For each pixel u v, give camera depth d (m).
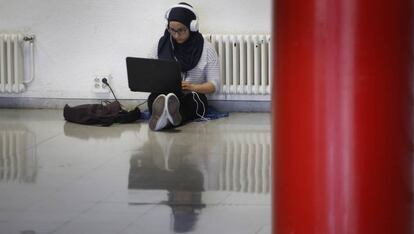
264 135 10.52
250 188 7.89
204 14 12.22
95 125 11.34
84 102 12.65
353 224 4.60
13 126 11.28
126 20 12.39
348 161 4.55
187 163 8.95
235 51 12.04
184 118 11.24
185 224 6.79
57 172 8.57
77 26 12.51
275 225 4.90
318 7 4.46
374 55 4.46
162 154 9.41
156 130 10.83
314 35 4.49
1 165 8.88
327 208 4.62
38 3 12.52
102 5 12.42
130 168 8.73
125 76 12.51
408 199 4.66
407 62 4.53
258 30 12.18
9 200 7.51
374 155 4.54
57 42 12.58
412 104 4.60
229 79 12.12
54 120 11.75
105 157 9.27
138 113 11.63
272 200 4.95
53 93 12.70
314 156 4.60
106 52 12.50
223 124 11.30
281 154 4.77
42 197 7.61
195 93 11.41
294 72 4.60
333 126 4.54
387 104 4.50
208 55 11.62
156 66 10.96
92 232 6.60
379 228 4.60
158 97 10.75
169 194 7.70
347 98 4.50
